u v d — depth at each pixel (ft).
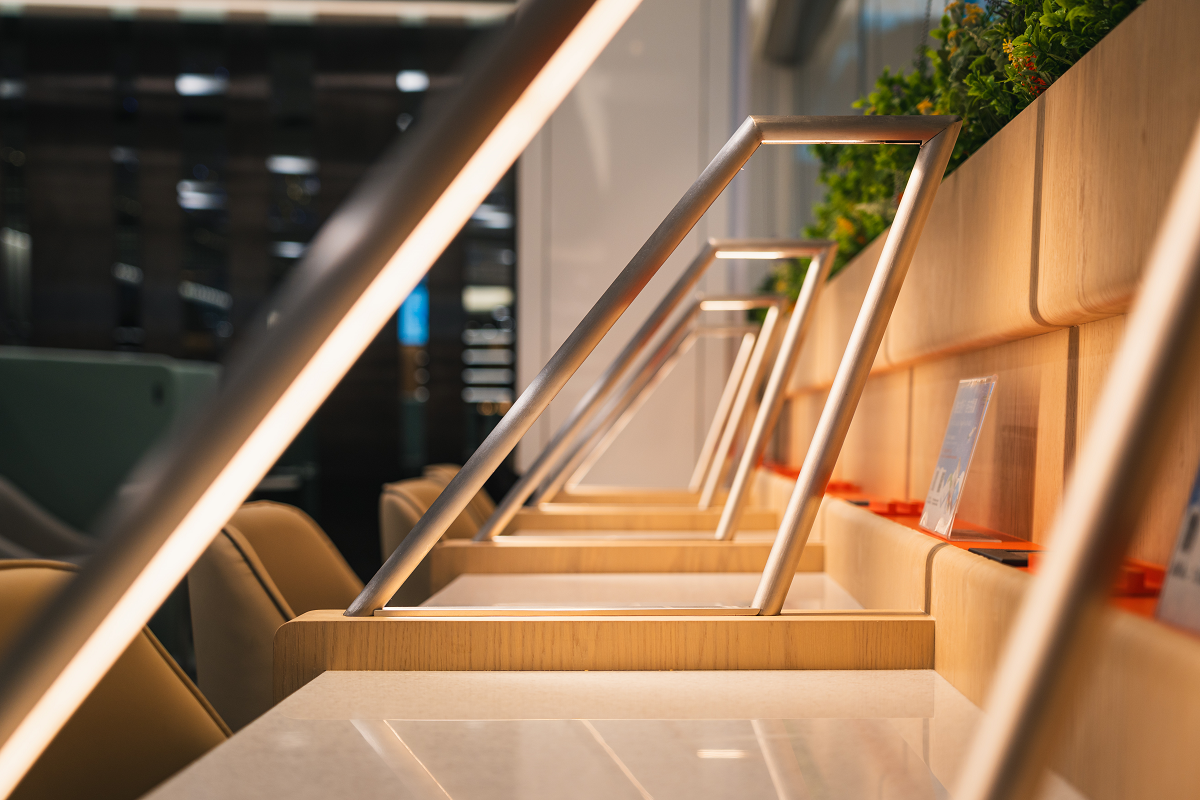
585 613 3.19
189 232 19.11
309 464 18.26
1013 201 3.09
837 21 11.01
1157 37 2.09
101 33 18.78
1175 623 1.79
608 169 15.87
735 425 7.91
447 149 1.20
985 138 3.80
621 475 15.40
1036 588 0.93
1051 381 3.08
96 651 1.34
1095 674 1.92
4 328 19.01
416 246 1.24
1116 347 2.58
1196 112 1.91
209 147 19.11
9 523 10.16
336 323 1.22
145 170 18.86
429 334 18.03
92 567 1.28
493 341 18.10
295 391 1.25
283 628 3.14
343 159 18.76
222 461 1.25
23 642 1.29
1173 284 0.89
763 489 8.92
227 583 4.28
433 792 1.94
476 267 17.98
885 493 5.83
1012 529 3.45
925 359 4.71
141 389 12.48
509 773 2.07
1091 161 2.45
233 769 2.08
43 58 18.79
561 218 15.84
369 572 17.48
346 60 18.69
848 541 4.82
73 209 18.98
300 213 19.08
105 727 2.67
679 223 3.14
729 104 15.88
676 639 3.16
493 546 5.57
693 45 15.85
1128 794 1.77
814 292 5.21
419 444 18.29
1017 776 0.90
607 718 2.54
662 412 15.40
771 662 3.17
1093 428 0.93
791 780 2.03
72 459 12.41
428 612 3.20
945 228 3.98
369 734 2.37
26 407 12.39
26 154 18.89
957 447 3.64
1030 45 3.01
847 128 3.12
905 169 4.72
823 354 7.55
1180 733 1.58
